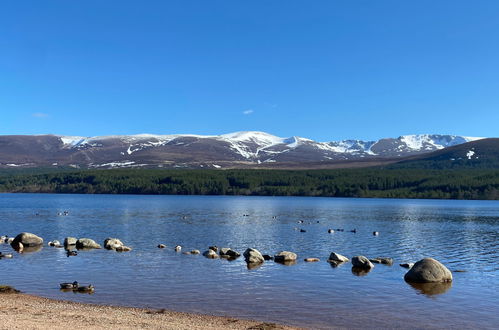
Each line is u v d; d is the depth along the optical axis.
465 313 29.09
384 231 80.50
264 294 33.31
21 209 133.62
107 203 174.62
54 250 53.56
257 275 39.94
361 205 181.00
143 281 37.09
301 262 46.84
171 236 69.12
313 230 81.00
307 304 30.77
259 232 76.56
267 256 48.81
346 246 60.56
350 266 44.69
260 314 28.41
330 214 124.69
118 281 37.00
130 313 27.55
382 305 30.73
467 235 74.69
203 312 28.61
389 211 141.12
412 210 147.88
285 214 123.19
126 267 43.00
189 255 50.41
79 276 38.84
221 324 25.67
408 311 29.41
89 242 55.97
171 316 27.17
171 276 39.12
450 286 36.44
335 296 32.94
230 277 39.00
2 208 138.00
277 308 29.75
